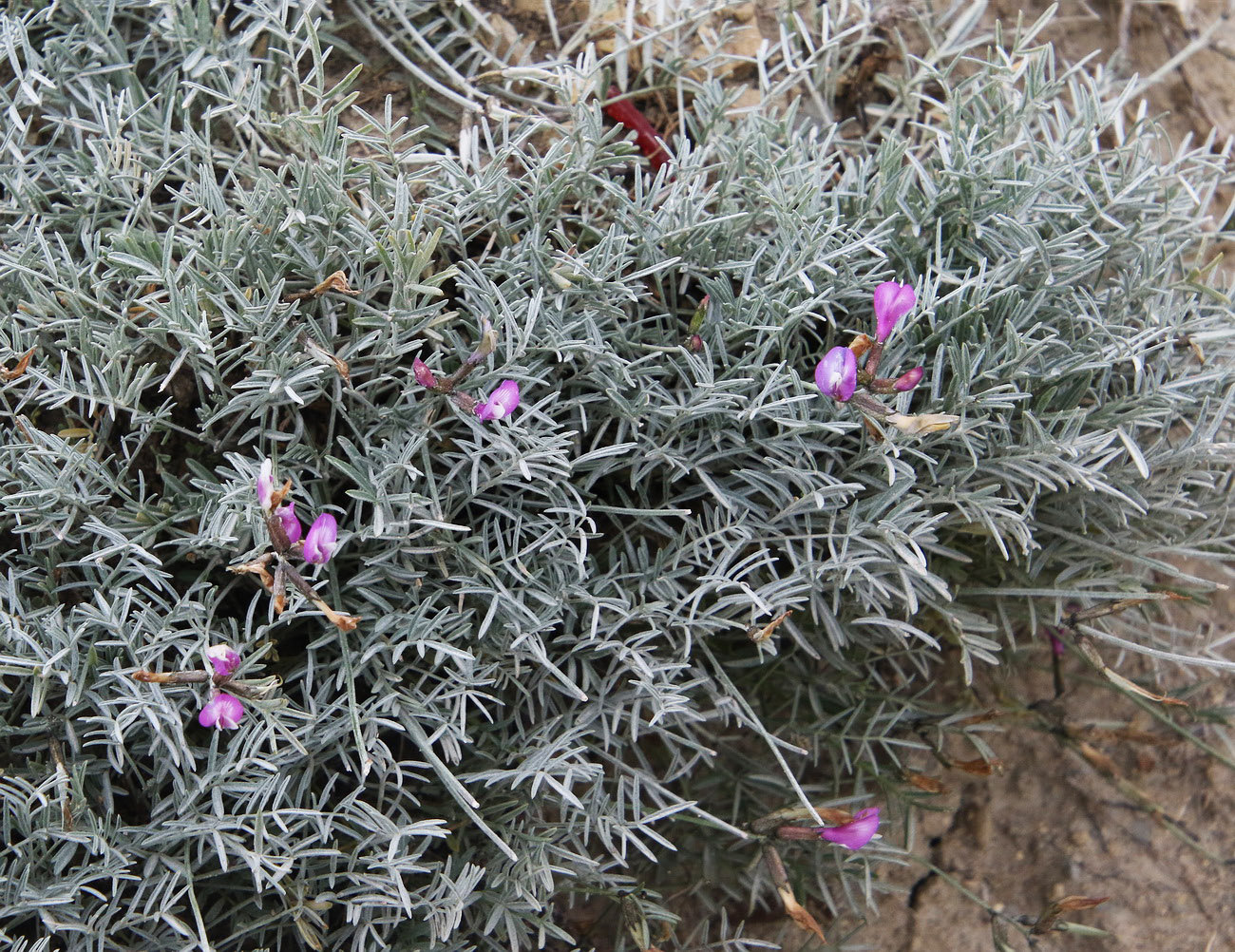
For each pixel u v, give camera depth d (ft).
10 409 1.47
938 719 1.72
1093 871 1.76
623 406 1.52
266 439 1.55
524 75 1.68
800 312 1.51
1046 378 1.55
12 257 1.51
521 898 1.51
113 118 1.58
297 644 1.56
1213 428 1.58
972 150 1.60
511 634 1.52
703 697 1.70
